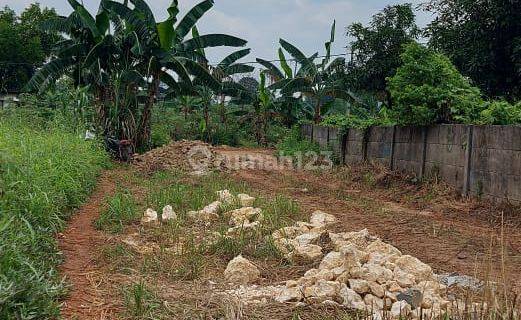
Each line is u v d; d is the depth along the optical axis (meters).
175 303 4.57
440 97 11.80
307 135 22.22
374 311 4.47
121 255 6.04
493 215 9.40
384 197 11.91
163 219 7.90
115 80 18.70
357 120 17.42
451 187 11.27
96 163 12.76
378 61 19.61
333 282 4.79
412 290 4.52
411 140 13.12
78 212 8.52
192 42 18.56
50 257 5.55
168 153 16.11
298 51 23.44
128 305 4.46
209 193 10.74
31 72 33.75
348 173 14.69
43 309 4.06
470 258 6.69
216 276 5.55
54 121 13.20
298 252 6.10
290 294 4.74
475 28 14.47
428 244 7.36
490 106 11.02
